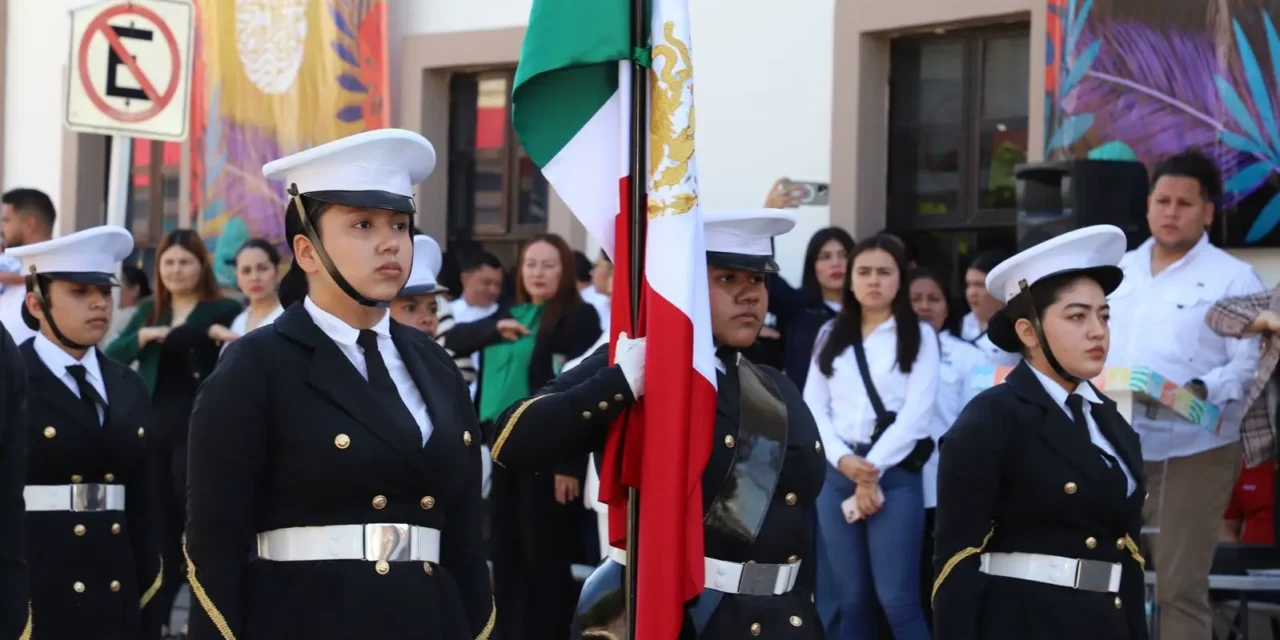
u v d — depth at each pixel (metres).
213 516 3.71
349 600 3.76
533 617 7.39
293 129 11.34
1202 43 7.66
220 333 8.35
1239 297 6.24
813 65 9.10
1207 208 6.61
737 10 9.41
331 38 11.19
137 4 7.99
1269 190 7.50
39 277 5.80
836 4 9.00
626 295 4.22
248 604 3.77
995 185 8.66
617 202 4.31
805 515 4.46
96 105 7.92
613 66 4.32
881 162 9.02
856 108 8.91
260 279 8.53
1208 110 7.65
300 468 3.79
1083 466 4.60
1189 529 6.32
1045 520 4.60
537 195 10.80
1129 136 7.89
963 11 8.48
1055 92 8.17
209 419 3.76
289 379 3.84
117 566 5.79
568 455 4.18
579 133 4.33
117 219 8.54
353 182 3.86
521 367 7.70
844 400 6.94
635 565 4.14
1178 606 6.35
